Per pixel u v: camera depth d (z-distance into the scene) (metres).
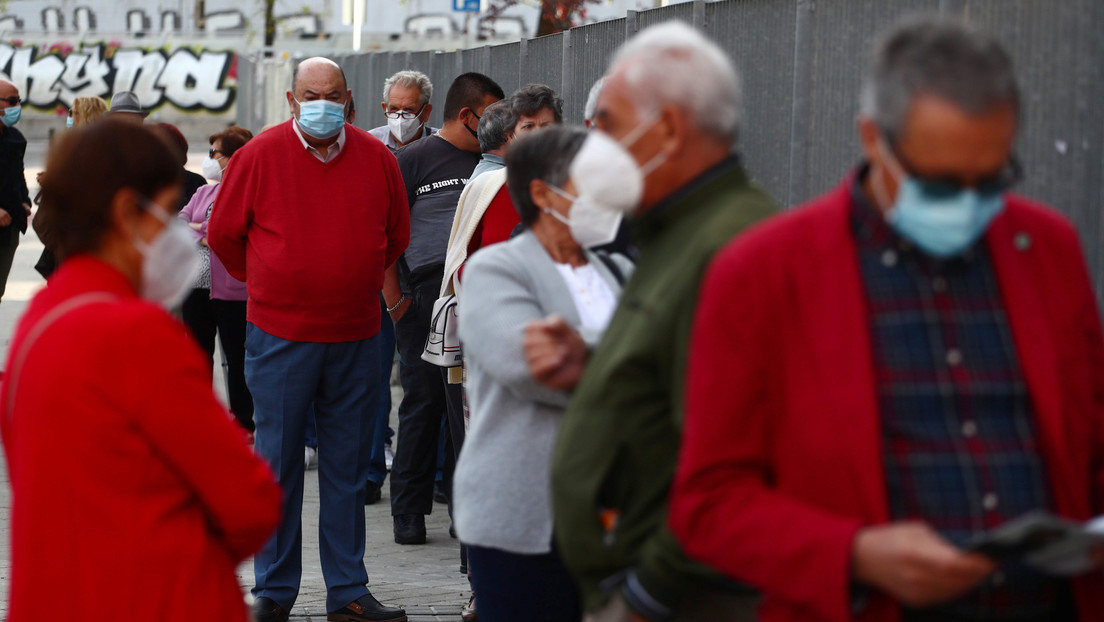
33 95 70.62
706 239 4.25
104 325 4.36
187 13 70.12
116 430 4.34
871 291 3.70
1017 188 6.57
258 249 9.95
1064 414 3.75
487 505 6.12
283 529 9.99
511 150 6.37
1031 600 3.76
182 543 4.49
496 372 5.92
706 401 3.81
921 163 3.47
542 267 6.23
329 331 10.00
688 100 4.34
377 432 14.54
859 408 3.60
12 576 4.44
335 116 9.73
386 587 11.05
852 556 3.50
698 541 3.83
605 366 4.48
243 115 44.88
